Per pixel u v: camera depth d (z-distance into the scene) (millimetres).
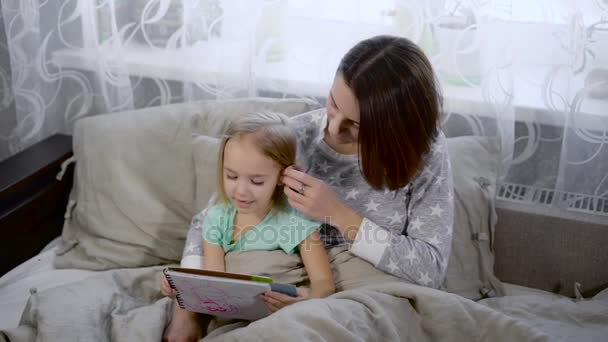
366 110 1089
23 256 1473
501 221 1550
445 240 1248
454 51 1522
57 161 1521
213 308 1132
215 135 1536
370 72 1085
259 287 1027
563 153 1524
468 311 1132
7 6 1611
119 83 1654
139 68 1639
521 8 1486
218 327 1211
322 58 1603
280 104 1540
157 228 1459
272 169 1183
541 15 1480
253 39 1573
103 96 1699
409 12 1504
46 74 1705
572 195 1576
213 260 1267
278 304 1097
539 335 1066
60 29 1660
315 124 1365
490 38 1477
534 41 1512
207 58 1616
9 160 1495
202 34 1594
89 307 1189
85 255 1453
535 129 1585
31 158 1512
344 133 1199
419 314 1145
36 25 1639
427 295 1137
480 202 1479
